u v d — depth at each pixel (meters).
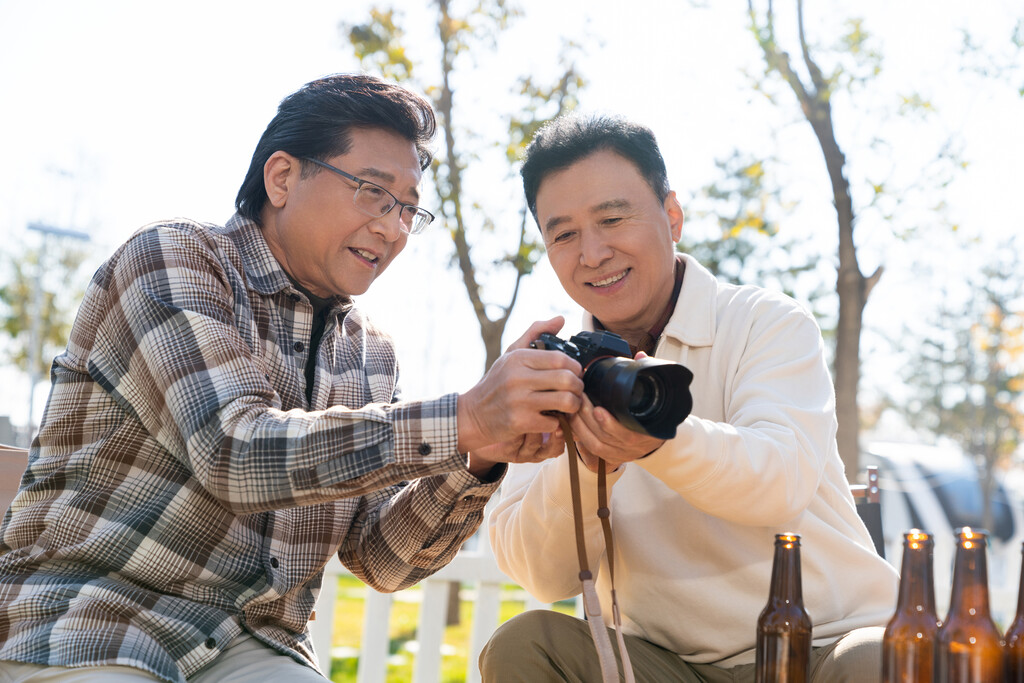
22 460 2.45
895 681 1.44
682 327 2.38
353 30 8.92
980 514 12.70
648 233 2.31
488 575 3.94
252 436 1.80
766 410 2.12
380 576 2.38
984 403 19.72
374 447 1.76
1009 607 5.05
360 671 4.03
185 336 1.94
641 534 2.31
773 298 2.39
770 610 1.51
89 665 1.77
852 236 9.48
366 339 2.49
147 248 2.04
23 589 1.89
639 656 2.25
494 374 1.74
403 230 2.28
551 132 2.36
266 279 2.20
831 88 9.23
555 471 2.16
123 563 1.94
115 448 2.00
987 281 17.16
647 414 1.61
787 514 2.03
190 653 1.94
